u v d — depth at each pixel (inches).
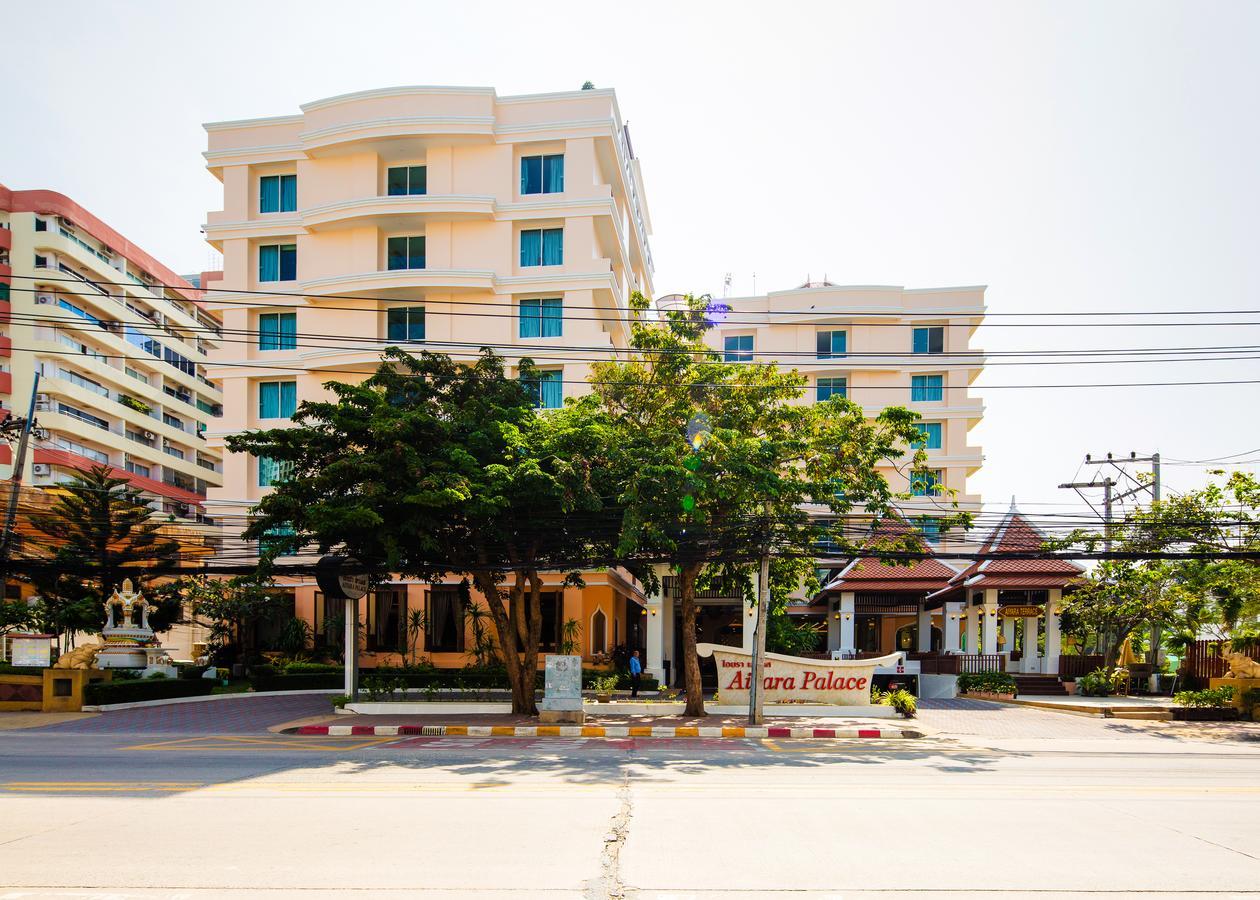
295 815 384.5
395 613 1357.0
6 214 1765.5
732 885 281.4
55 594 1222.9
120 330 1963.6
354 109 1428.4
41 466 1685.5
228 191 1482.5
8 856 312.2
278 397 1459.2
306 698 1158.3
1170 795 456.1
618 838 343.3
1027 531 1218.6
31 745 682.8
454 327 1416.1
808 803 421.7
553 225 1421.0
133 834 345.4
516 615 973.8
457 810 397.4
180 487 2171.5
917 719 930.1
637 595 1628.9
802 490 851.4
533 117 1419.8
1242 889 283.3
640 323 1000.2
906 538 909.2
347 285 1397.6
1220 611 1053.8
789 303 1856.5
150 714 960.3
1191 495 1026.7
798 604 1642.5
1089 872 300.4
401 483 791.1
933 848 331.0
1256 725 900.0
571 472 794.8
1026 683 1190.9
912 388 1834.4
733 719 907.4
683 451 830.5
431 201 1381.6
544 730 813.9
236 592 1307.8
